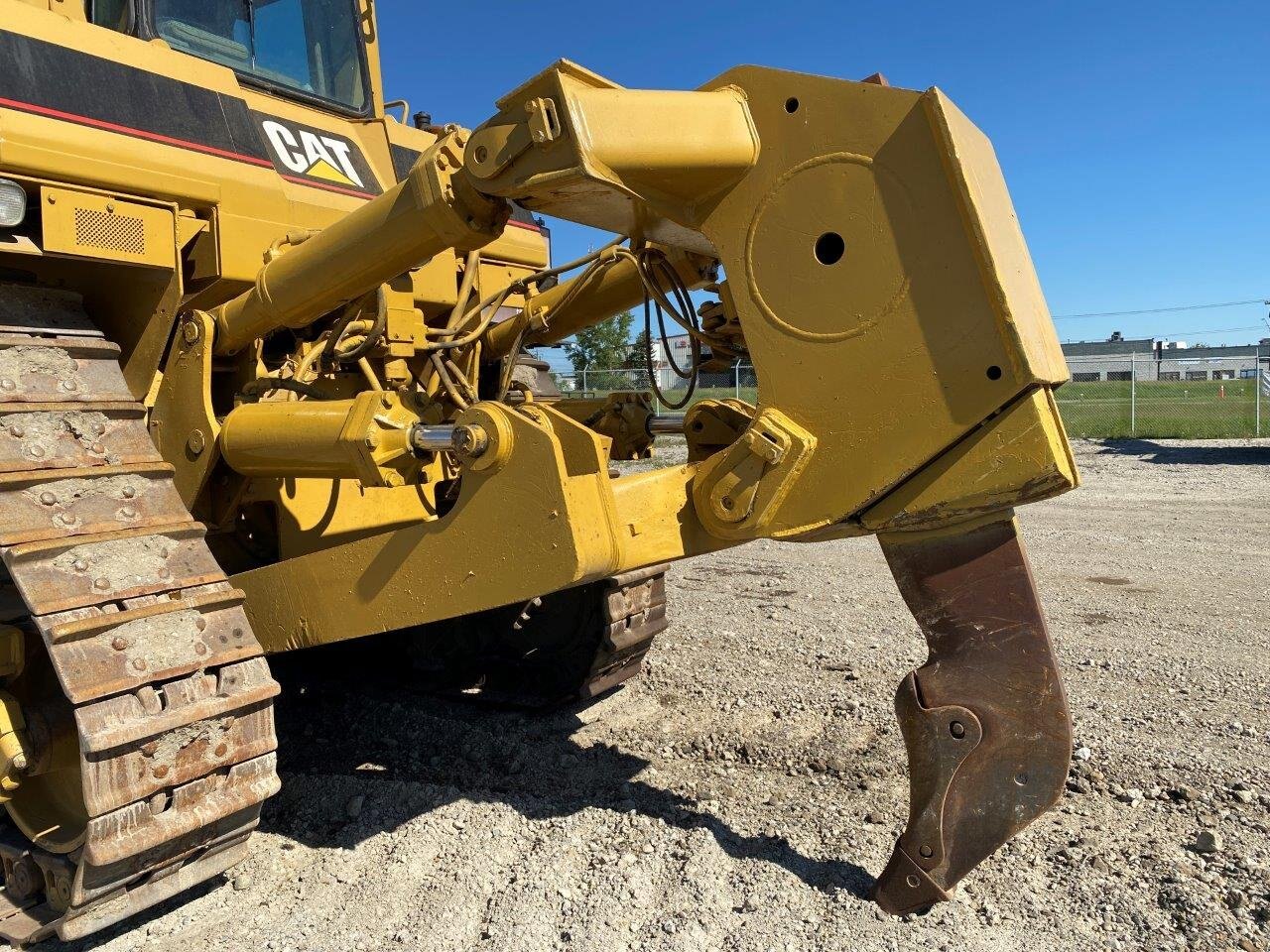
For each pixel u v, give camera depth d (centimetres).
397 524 394
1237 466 1356
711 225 267
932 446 240
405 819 339
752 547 880
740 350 325
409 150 459
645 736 417
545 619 450
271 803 357
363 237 304
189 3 405
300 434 295
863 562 794
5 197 287
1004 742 257
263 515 375
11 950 269
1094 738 388
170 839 254
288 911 285
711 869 294
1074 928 260
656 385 360
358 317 368
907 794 349
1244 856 295
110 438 287
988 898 275
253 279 354
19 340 284
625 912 273
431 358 366
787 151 254
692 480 283
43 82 301
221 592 281
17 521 253
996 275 228
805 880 289
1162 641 527
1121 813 326
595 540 256
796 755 390
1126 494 1126
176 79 344
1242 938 252
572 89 242
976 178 233
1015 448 235
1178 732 394
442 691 484
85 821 263
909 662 504
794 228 254
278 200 365
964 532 261
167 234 329
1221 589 651
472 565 271
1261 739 385
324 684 496
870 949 253
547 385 491
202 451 324
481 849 314
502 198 284
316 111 430
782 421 259
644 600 445
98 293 350
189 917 283
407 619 285
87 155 305
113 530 270
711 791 358
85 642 248
